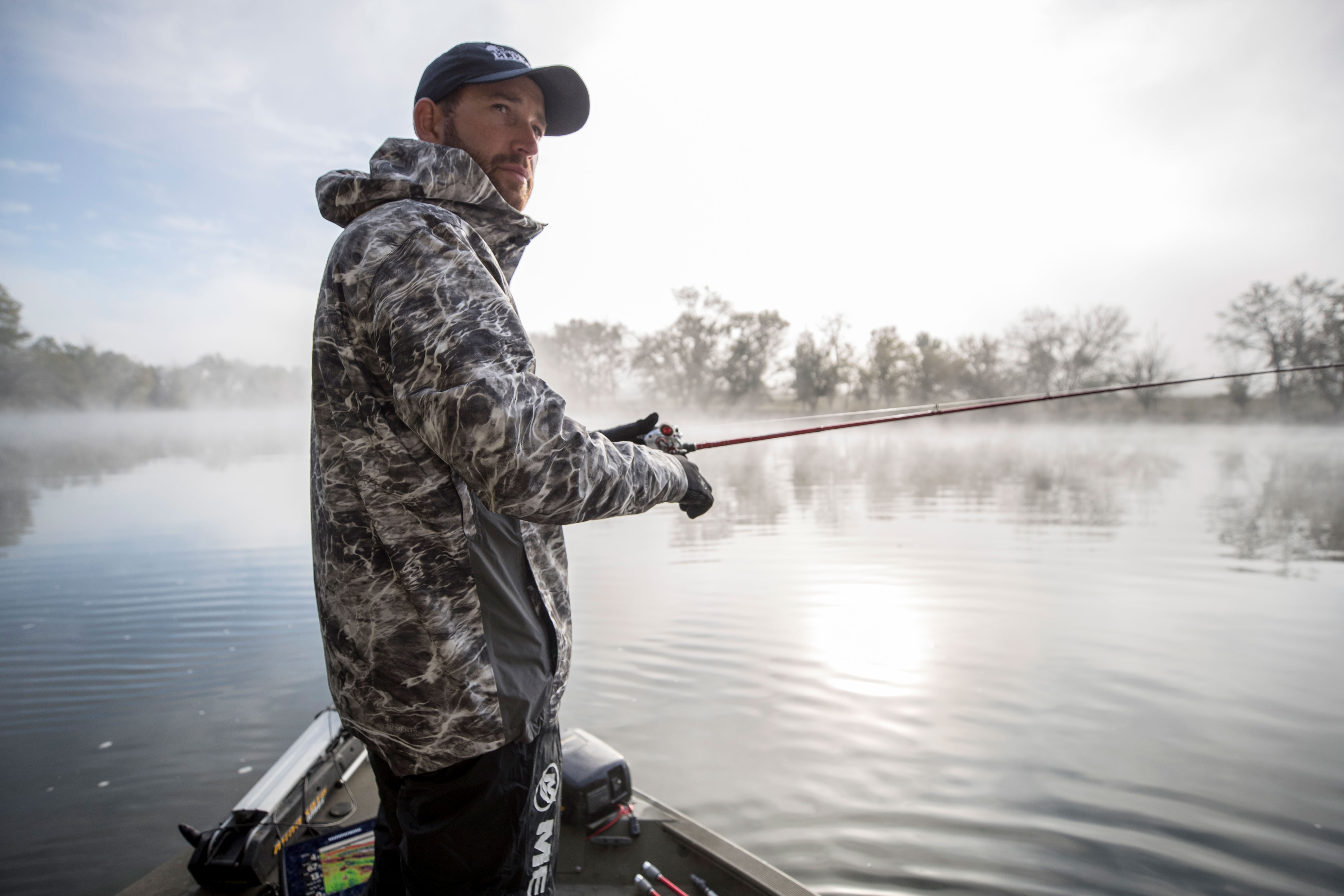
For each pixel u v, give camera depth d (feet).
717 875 7.02
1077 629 22.34
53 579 32.19
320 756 8.44
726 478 77.71
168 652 22.56
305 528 44.91
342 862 6.33
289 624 25.13
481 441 2.70
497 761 3.38
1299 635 21.40
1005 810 12.44
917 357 214.48
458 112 3.85
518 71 3.86
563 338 259.19
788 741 15.19
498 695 3.32
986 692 17.51
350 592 3.30
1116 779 13.41
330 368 3.21
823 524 43.80
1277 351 183.83
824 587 28.02
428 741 3.30
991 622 23.18
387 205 3.21
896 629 22.49
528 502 2.82
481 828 3.40
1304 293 178.50
